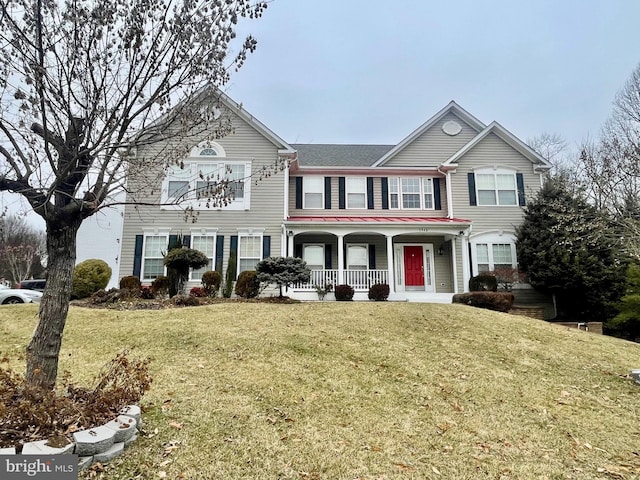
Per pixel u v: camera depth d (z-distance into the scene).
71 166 3.71
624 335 14.18
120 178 4.18
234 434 4.18
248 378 5.82
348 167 17.03
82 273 14.34
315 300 14.47
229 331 8.24
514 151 17.05
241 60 4.45
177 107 4.42
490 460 4.00
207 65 4.20
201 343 7.45
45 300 3.97
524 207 16.39
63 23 3.83
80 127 3.96
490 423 4.87
